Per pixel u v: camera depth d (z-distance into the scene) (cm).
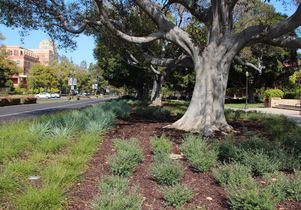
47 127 902
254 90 5288
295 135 978
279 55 4322
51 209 432
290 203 500
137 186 511
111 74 4378
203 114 1177
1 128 1013
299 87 4600
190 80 5078
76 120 1038
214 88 1205
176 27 1254
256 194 445
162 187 533
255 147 712
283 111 3180
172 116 1767
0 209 430
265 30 1156
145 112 1775
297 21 1073
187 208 469
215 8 1210
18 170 559
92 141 804
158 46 2495
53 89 9838
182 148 762
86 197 491
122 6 1642
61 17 1292
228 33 1220
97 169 627
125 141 764
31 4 1281
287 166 645
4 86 7119
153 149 763
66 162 618
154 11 1253
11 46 12000
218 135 1070
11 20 1281
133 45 1850
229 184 514
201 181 587
